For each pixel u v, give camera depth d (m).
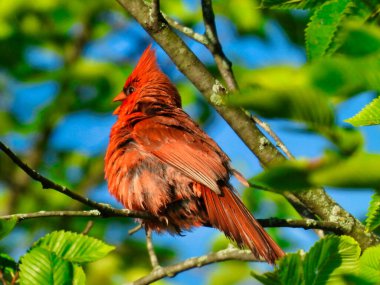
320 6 6.59
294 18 15.12
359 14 6.19
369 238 8.09
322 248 5.71
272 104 3.62
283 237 13.82
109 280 15.16
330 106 3.66
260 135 8.59
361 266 5.77
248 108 3.66
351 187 3.45
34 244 7.45
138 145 9.91
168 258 16.20
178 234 10.08
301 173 3.54
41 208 17.81
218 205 8.95
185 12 17.61
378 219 5.96
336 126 3.75
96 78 17.72
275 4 6.96
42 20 18.34
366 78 3.68
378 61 3.65
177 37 8.77
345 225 8.13
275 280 5.61
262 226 8.57
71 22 18.61
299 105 3.63
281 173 3.56
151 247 10.03
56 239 7.54
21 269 7.07
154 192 9.61
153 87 11.16
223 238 14.40
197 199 9.45
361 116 5.64
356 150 3.70
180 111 10.81
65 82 17.94
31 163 19.00
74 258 7.46
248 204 14.32
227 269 14.34
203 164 9.34
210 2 9.57
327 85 3.68
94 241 7.52
